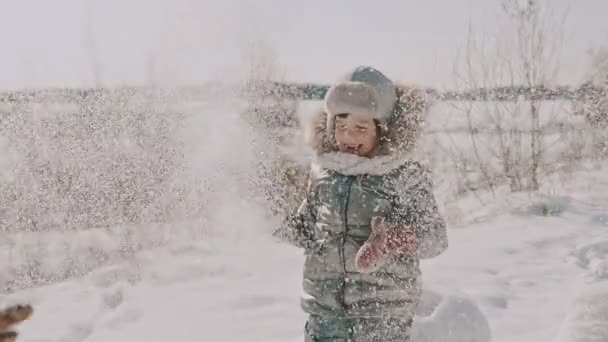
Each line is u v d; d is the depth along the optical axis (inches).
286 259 209.3
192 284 186.2
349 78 99.0
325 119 103.0
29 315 66.9
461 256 203.6
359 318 94.9
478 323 115.4
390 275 94.5
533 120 308.8
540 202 270.4
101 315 166.6
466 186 308.5
